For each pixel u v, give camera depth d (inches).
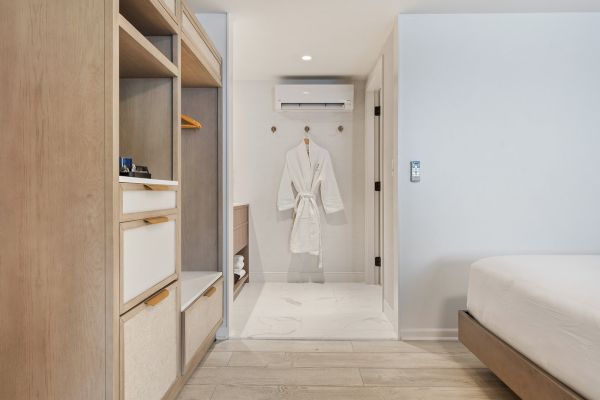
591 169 112.1
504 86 112.2
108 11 50.4
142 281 59.0
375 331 116.6
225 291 110.9
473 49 112.0
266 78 176.9
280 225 182.4
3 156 51.3
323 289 168.2
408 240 112.4
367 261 178.4
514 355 69.2
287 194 177.6
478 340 83.7
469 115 112.3
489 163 112.4
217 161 111.6
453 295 112.4
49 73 50.9
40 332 50.9
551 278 67.8
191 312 79.6
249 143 181.5
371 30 123.0
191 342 79.7
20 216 51.2
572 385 55.4
